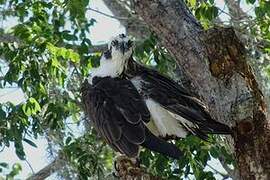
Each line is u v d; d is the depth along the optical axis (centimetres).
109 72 1222
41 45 1438
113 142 1100
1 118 1429
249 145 978
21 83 1455
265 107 995
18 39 1572
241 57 1007
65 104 1513
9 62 1493
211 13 1473
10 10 1661
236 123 988
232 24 1526
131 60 1227
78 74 1519
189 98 1119
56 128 1484
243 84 995
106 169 1622
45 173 1638
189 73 1041
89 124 1548
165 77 1173
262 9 1508
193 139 1384
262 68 1591
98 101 1149
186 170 1391
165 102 1112
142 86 1147
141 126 1094
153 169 1392
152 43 1482
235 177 1433
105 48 1614
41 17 1507
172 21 1044
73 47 1515
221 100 1004
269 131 977
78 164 1503
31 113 1422
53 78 1497
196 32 1037
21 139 1433
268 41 1554
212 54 1009
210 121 1030
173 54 1058
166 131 1123
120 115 1115
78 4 1510
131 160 1100
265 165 965
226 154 1395
